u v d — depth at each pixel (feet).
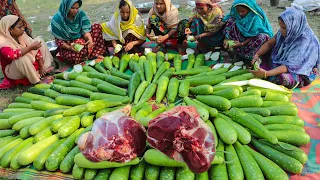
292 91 12.71
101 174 8.95
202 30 15.96
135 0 26.27
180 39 16.99
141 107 11.48
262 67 14.28
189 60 14.78
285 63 12.45
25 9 27.76
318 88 12.75
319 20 19.04
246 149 9.53
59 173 9.57
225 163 9.05
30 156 9.70
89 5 26.89
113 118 9.00
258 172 8.70
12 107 12.72
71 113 11.27
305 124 10.84
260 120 10.29
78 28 16.58
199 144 8.02
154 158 8.68
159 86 12.59
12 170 9.89
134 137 8.90
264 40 13.99
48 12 26.50
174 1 25.12
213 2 14.98
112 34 16.79
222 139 9.55
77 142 9.34
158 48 16.99
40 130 10.66
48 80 15.35
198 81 12.66
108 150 8.55
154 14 16.48
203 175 8.65
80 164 8.96
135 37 16.78
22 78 15.20
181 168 8.72
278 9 21.56
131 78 13.07
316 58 12.60
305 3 20.43
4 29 14.17
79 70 15.03
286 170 9.01
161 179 8.71
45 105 12.03
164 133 8.20
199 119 8.45
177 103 12.07
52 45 18.49
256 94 11.44
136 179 8.83
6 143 10.79
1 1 16.51
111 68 14.76
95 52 16.90
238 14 14.35
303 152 9.21
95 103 11.01
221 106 10.79
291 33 12.26
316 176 8.87
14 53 13.91
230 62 15.16
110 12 24.66
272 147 9.59
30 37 16.31
